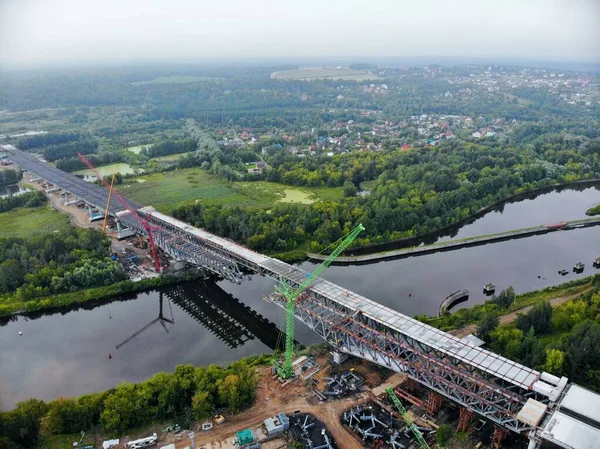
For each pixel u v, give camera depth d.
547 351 165.75
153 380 165.00
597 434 117.94
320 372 178.62
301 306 188.50
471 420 150.50
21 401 164.62
